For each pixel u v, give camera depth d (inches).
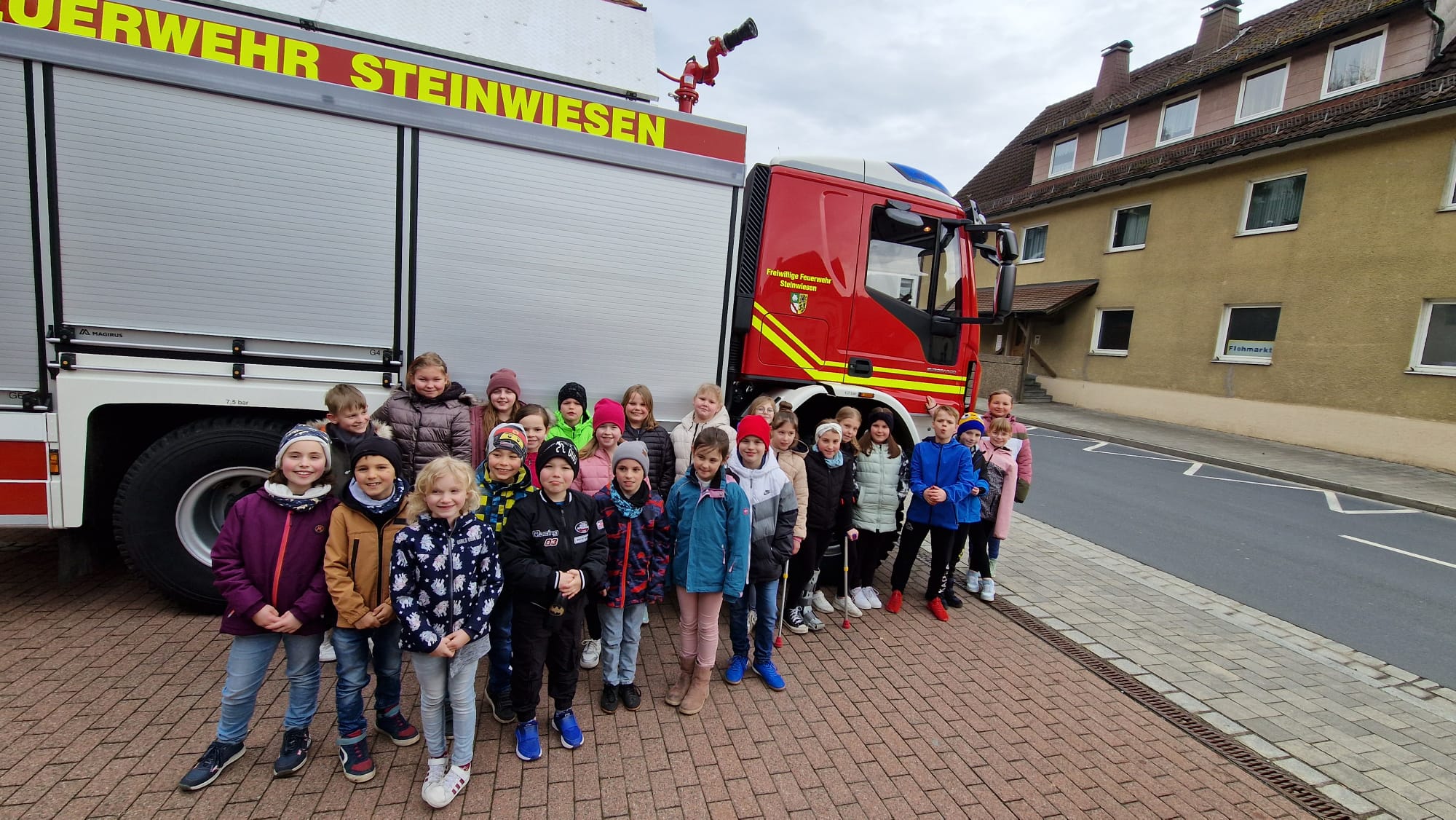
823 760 105.1
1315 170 459.5
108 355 119.6
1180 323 554.3
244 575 85.6
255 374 126.6
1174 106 621.3
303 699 91.3
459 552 88.0
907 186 179.9
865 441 163.3
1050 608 178.7
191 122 119.5
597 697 118.6
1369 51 474.3
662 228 150.1
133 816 82.5
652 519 117.0
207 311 123.2
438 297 135.3
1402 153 412.8
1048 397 685.9
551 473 96.7
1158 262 575.8
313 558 88.2
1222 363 520.1
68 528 124.6
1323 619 186.2
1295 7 617.0
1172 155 573.3
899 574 167.8
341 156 127.6
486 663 130.2
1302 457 424.2
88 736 95.8
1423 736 128.6
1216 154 515.5
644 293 150.0
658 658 135.4
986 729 118.0
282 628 85.7
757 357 165.6
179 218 120.3
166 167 119.0
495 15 151.3
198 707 104.5
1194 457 429.1
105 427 128.0
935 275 185.2
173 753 94.0
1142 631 168.6
